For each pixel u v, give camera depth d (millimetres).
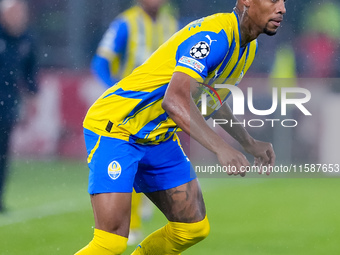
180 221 13422
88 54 39594
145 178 13555
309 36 41312
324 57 41031
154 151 13211
